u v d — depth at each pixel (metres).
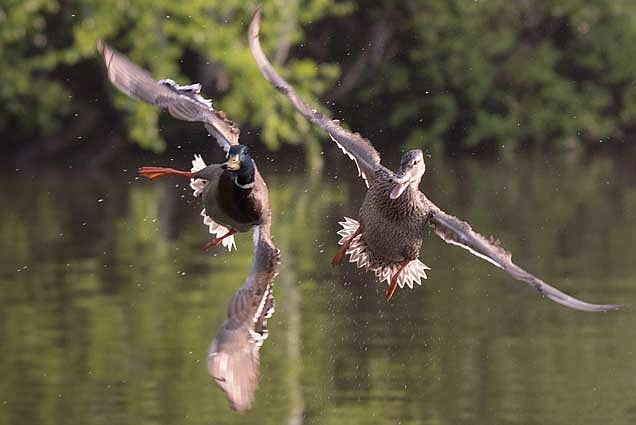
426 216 6.45
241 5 25.16
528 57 29.94
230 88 26.19
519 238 17.50
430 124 29.44
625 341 12.27
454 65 29.41
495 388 10.89
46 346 12.17
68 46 26.64
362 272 15.52
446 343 12.30
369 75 28.66
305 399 10.58
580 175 24.61
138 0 24.84
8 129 27.11
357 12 28.53
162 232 18.56
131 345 12.15
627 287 14.25
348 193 21.62
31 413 10.22
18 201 21.64
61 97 26.39
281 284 14.93
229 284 14.83
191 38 25.19
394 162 28.38
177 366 11.51
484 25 29.84
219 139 5.84
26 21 25.09
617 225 18.38
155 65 25.14
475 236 6.14
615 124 30.56
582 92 30.36
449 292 14.65
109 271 15.66
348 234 6.78
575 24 30.17
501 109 30.11
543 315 13.38
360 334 12.66
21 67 25.78
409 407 10.39
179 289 14.59
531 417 10.05
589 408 10.27
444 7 29.22
